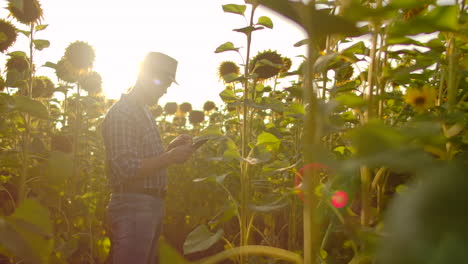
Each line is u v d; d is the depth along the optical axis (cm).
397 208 16
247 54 245
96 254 359
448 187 15
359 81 204
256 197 321
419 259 14
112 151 264
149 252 279
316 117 35
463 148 83
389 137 23
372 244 31
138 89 286
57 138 389
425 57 126
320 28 26
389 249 15
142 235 261
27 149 262
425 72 167
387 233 16
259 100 295
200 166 514
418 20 26
